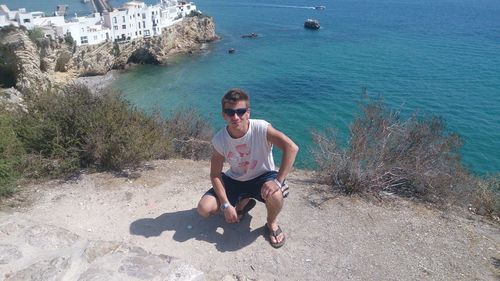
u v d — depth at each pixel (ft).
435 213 19.48
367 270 14.64
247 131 14.47
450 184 21.53
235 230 16.43
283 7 358.23
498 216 21.08
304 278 14.07
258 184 15.49
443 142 22.71
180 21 192.85
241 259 14.79
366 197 20.38
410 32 223.92
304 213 18.26
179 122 33.76
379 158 21.68
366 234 16.90
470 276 14.61
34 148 22.15
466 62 148.66
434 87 118.21
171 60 169.17
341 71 144.25
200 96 121.90
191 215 17.49
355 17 294.05
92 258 13.14
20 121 22.80
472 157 72.23
